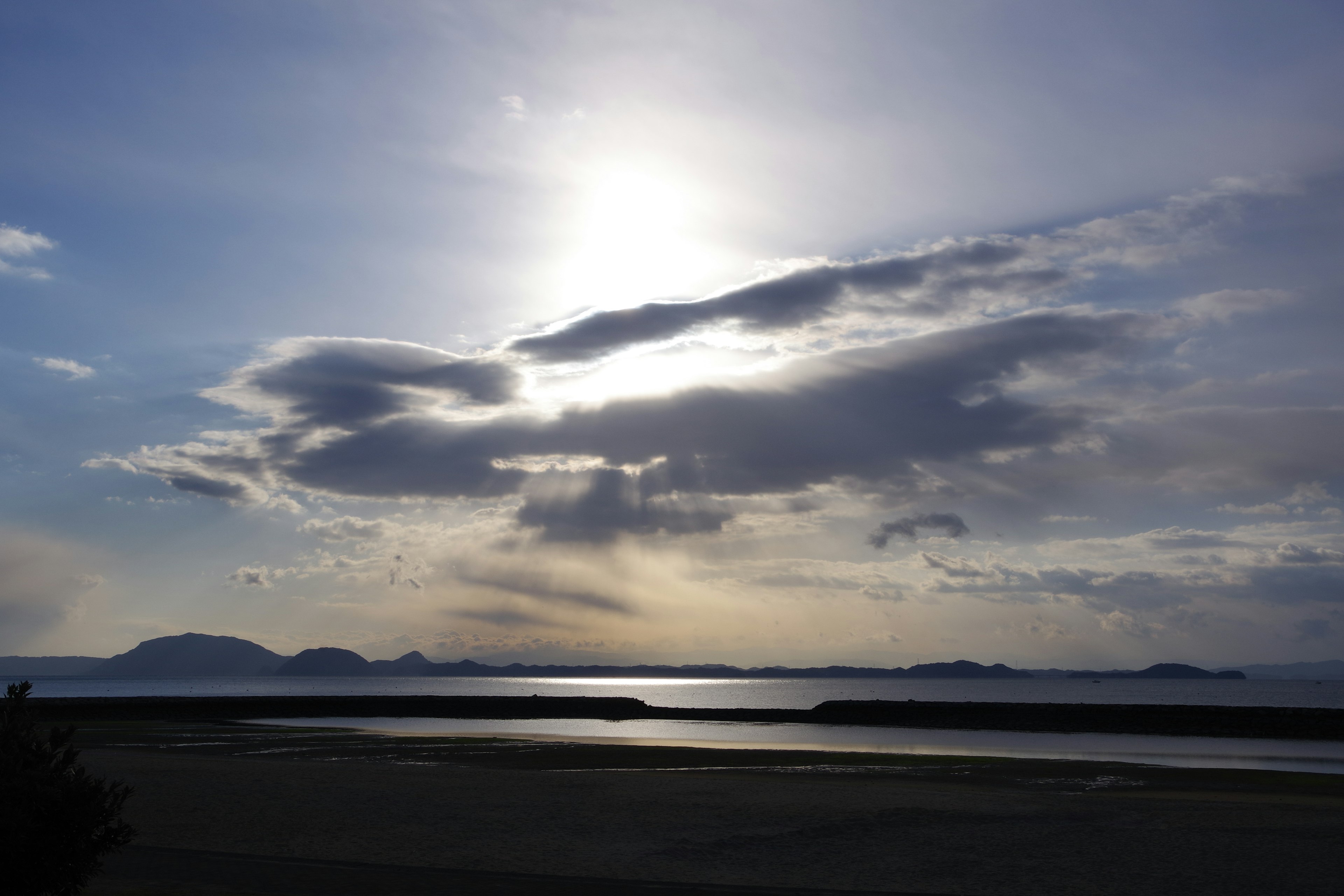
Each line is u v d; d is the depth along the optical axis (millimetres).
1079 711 81625
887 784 30172
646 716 94188
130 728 65438
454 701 101750
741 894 14539
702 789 27641
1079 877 16094
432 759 39938
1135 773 35719
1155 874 16344
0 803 10656
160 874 14867
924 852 18094
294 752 42938
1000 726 78938
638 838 19266
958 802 25266
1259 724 71875
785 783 29734
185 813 21500
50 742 11828
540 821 21141
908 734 70625
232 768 31828
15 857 10891
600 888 14672
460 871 15703
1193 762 45906
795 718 88562
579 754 43000
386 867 15961
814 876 15969
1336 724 70000
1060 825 21484
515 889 14359
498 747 46344
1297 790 30906
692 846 18422
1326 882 15773
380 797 24625
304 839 18547
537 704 101438
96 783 11734
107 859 16094
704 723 86562
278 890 13898
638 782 29297
